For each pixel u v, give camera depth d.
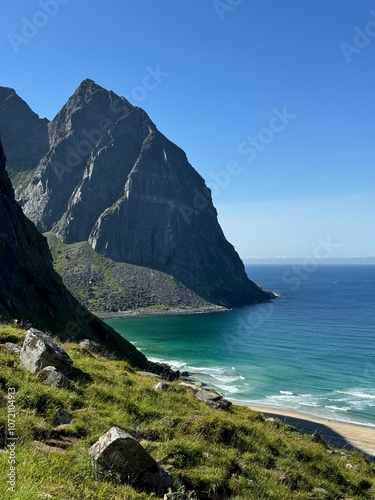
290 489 12.38
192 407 17.03
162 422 13.27
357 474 17.27
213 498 10.07
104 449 9.05
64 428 10.55
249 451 13.87
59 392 12.66
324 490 13.48
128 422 12.55
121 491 8.35
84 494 7.70
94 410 12.45
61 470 8.34
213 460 11.62
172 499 8.80
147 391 16.83
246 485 11.09
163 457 10.77
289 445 16.53
